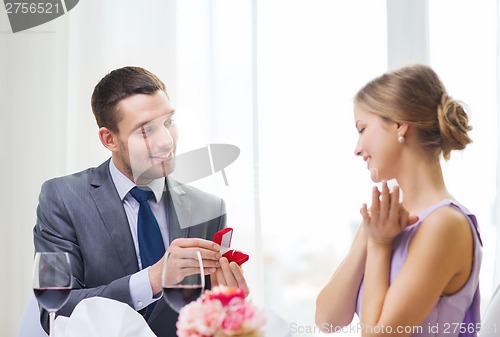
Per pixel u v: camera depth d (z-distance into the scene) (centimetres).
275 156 344
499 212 323
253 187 334
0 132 337
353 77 345
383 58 343
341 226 342
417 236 171
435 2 342
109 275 242
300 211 343
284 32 347
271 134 344
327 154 343
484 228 333
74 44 341
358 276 184
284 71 346
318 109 345
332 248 343
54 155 338
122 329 178
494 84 337
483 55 338
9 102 337
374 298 169
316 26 347
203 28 342
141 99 239
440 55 342
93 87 340
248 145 337
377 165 182
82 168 338
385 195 171
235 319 131
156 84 245
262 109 345
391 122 180
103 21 342
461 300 174
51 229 246
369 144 182
